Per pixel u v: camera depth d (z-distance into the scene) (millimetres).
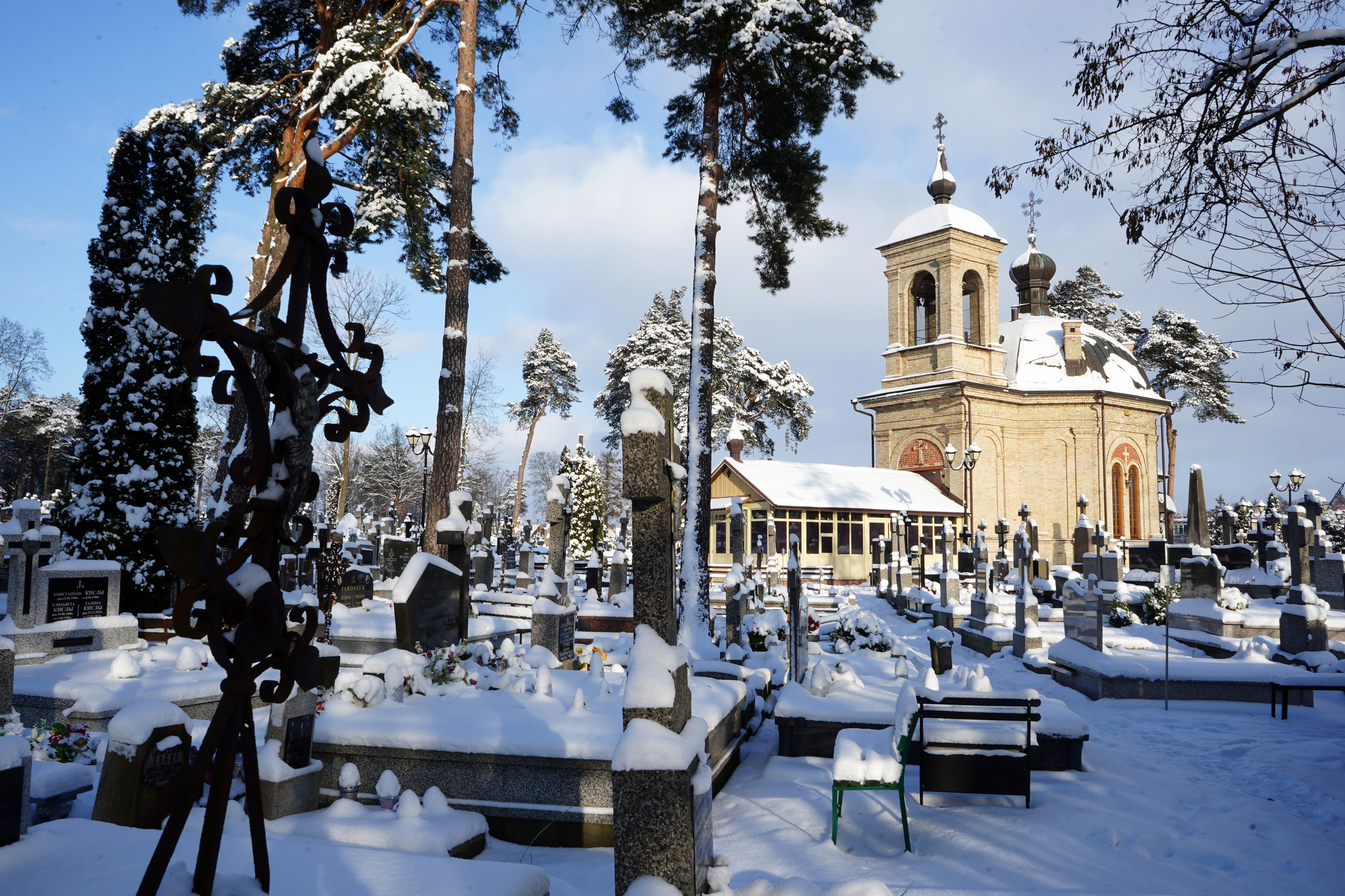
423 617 9742
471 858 6074
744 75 17844
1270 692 12781
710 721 7582
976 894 5062
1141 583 29953
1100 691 13328
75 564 11438
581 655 13453
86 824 4266
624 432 4844
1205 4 6883
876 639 15594
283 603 3166
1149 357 61812
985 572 22891
